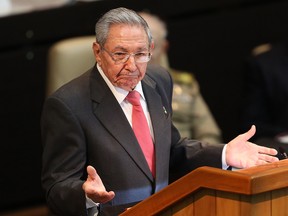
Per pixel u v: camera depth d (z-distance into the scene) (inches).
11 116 582.6
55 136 319.0
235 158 316.2
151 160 322.3
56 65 456.8
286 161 258.2
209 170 238.2
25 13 576.1
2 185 587.8
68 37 591.2
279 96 554.6
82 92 323.0
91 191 278.2
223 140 668.7
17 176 591.2
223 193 238.4
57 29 586.2
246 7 669.9
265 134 550.0
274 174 234.4
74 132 317.4
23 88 582.6
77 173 315.9
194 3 644.1
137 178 316.5
